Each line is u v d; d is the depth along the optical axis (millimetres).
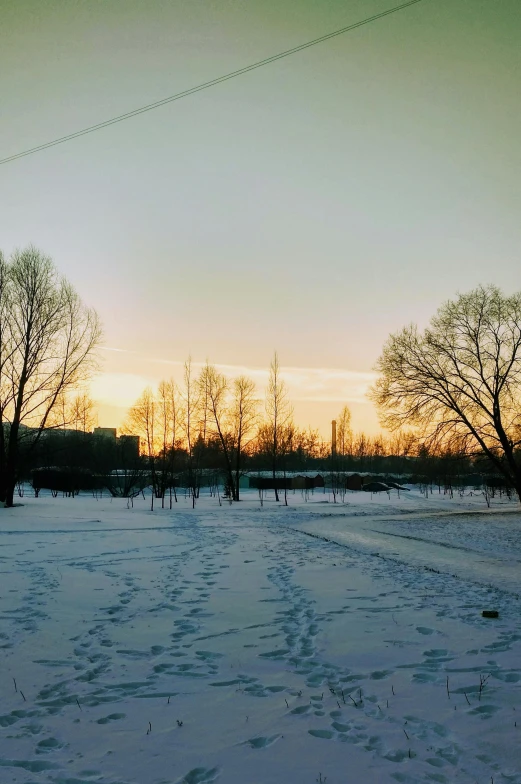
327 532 23172
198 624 7871
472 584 11102
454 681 5695
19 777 3822
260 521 29188
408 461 89438
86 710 4969
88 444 55250
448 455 34812
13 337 32969
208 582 11008
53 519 26391
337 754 4184
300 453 105625
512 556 15906
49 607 8766
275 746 4312
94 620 8031
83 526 23484
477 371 33875
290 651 6691
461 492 62156
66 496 51781
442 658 6430
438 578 11805
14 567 12656
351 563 13859
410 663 6258
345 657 6473
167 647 6820
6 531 20984
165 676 5840
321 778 3838
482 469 40125
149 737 4461
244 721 4766
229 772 3922
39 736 4457
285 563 13648
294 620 8133
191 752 4219
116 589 10219
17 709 4973
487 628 7719
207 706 5078
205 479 77688
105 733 4527
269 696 5312
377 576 11930
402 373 34969
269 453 67750
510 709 4984
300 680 5742
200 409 56219
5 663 6184
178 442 56000
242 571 12367
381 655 6547
